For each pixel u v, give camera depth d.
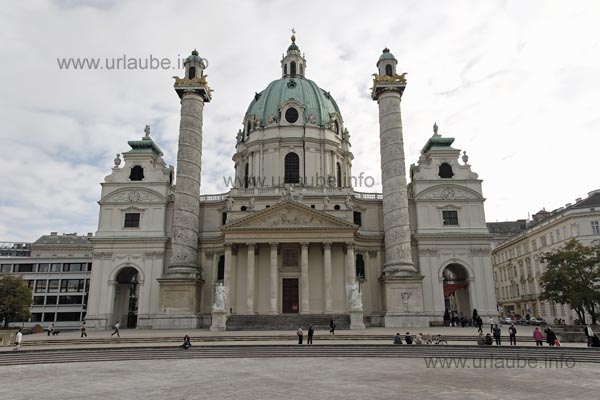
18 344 30.00
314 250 56.00
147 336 38.56
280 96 70.88
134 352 28.94
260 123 68.56
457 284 57.06
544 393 16.42
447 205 57.09
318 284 55.19
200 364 25.14
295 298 55.06
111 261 56.16
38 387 18.28
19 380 20.06
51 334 49.31
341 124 72.25
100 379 20.16
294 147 66.38
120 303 58.69
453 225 56.56
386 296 50.62
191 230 53.31
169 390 17.38
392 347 29.41
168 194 58.97
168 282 50.91
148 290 55.16
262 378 20.03
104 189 58.12
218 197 61.12
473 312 52.78
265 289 55.03
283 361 26.27
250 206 57.31
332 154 67.88
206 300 56.97
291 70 79.50
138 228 56.91
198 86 55.47
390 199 52.75
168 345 32.25
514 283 81.19
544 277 48.47
